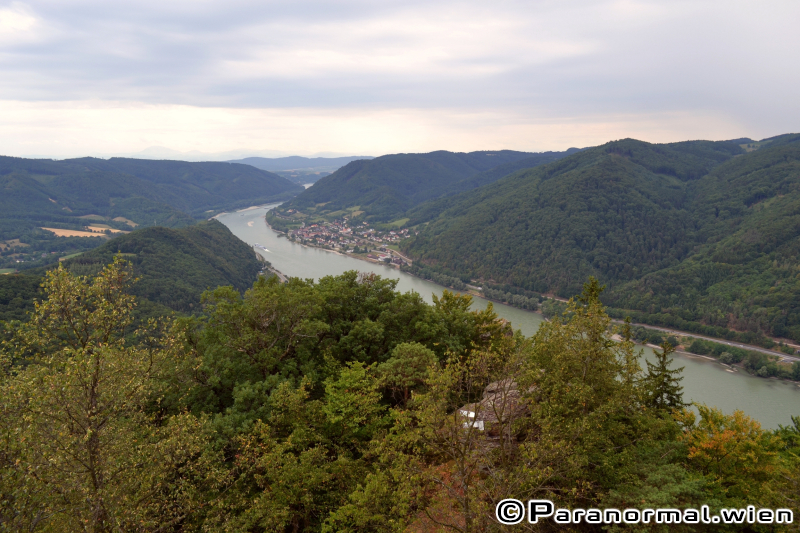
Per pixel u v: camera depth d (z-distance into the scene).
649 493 18.08
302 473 24.00
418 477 20.38
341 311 44.47
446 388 20.88
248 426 27.33
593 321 24.08
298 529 26.50
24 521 17.02
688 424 24.80
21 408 17.53
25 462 16.52
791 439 31.56
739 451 20.94
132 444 20.81
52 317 20.31
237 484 25.12
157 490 20.73
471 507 18.69
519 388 24.69
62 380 18.33
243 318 39.03
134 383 20.95
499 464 21.98
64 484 17.89
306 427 27.83
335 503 25.89
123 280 22.84
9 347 20.50
